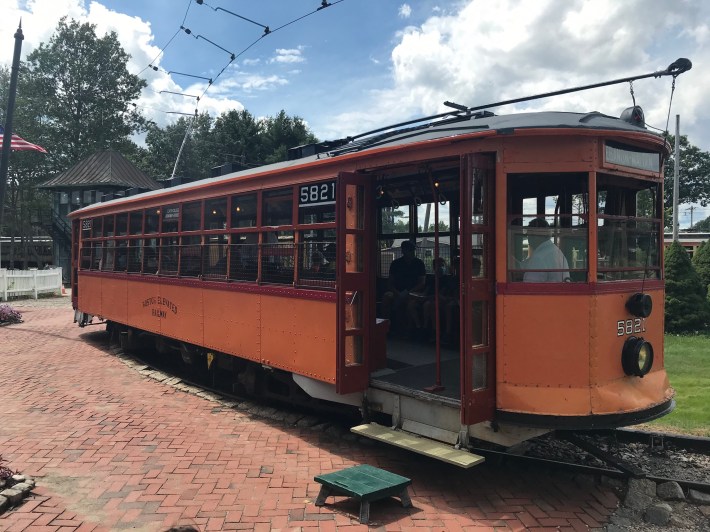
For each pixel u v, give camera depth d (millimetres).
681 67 4328
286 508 4109
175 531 3424
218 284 7207
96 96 39250
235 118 35125
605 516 4121
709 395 7289
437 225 4984
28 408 6789
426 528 3840
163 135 48125
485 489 4543
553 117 4520
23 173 36531
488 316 4363
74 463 4957
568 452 5410
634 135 4332
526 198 4426
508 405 4293
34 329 13977
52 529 3748
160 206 8727
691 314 12781
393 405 5098
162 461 5043
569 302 4238
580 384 4203
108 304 10688
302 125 35000
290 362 5984
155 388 8000
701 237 29312
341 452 5363
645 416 4430
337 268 5039
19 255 44719
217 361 7855
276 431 6039
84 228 11977
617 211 4715
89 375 8797
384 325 5758
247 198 6742
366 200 5312
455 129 4750
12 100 8352
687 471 4984
